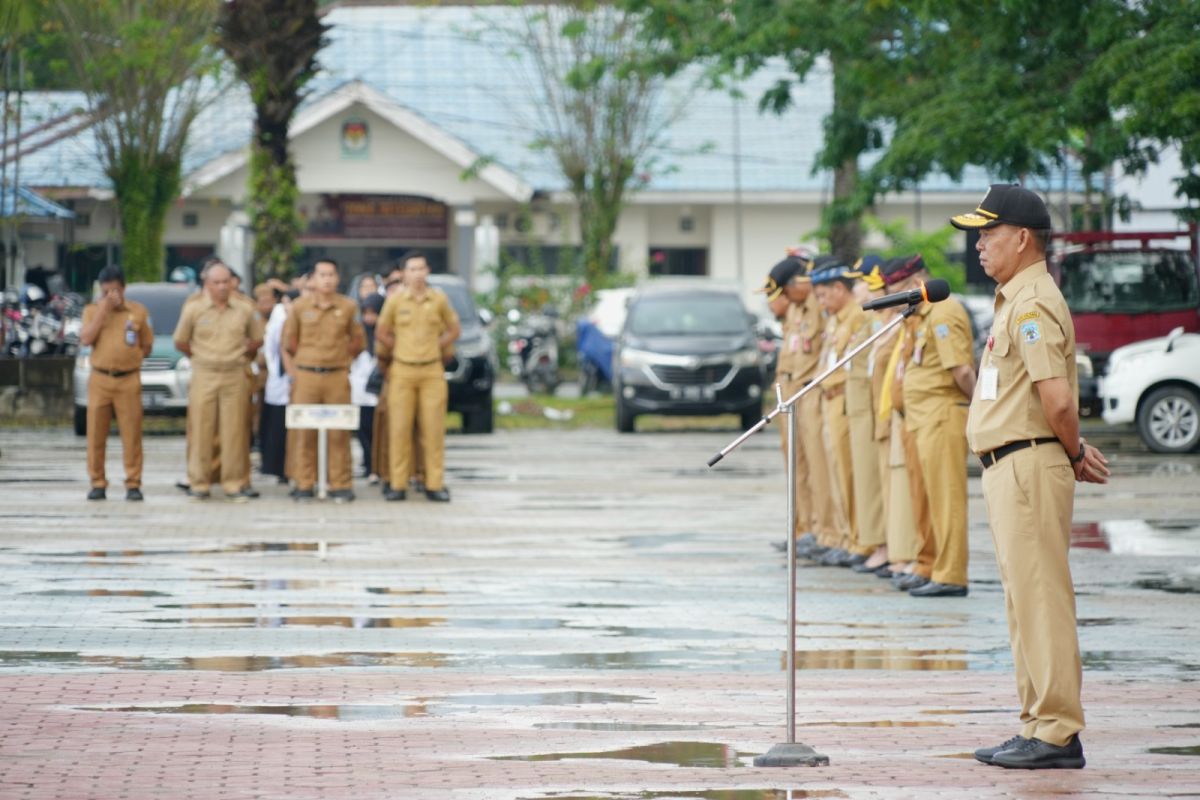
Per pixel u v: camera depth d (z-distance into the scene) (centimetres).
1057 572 1587
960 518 2686
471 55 11688
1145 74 5166
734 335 6531
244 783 1483
